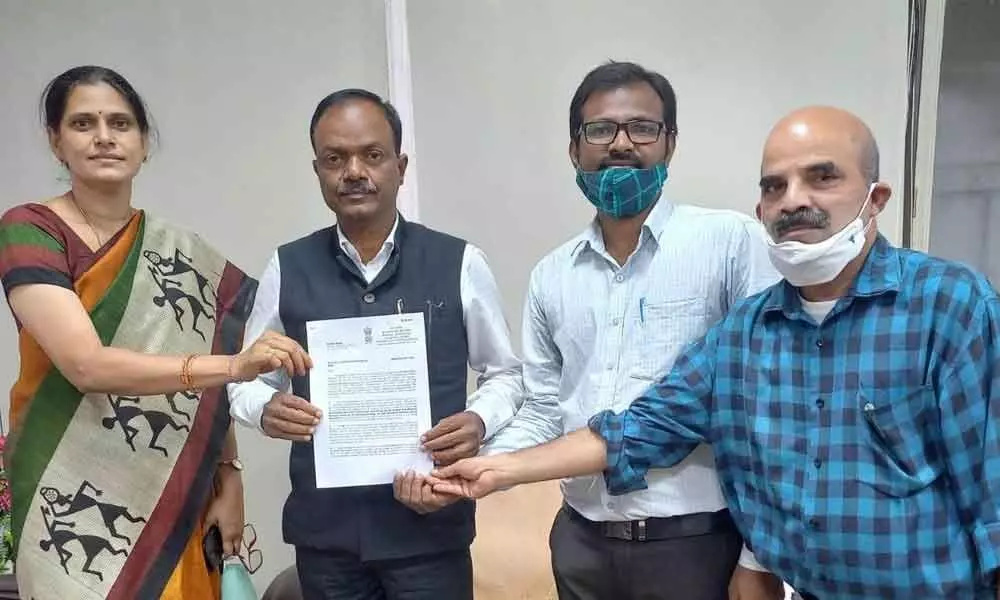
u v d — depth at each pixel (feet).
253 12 7.55
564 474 4.51
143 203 7.92
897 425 3.67
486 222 7.51
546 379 5.21
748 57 6.88
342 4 7.41
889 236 6.86
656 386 4.50
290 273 4.87
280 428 4.56
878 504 3.69
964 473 3.59
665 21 6.97
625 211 4.60
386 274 4.74
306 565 4.95
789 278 3.91
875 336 3.77
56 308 4.48
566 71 7.18
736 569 4.61
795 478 3.95
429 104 7.47
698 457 4.59
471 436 4.60
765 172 3.90
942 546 3.63
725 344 4.31
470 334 5.01
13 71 7.93
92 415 4.85
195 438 5.25
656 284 4.66
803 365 3.98
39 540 4.67
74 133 4.68
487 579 6.63
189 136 7.79
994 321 3.57
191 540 5.24
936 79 6.67
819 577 3.91
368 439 4.58
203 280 5.38
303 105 7.57
